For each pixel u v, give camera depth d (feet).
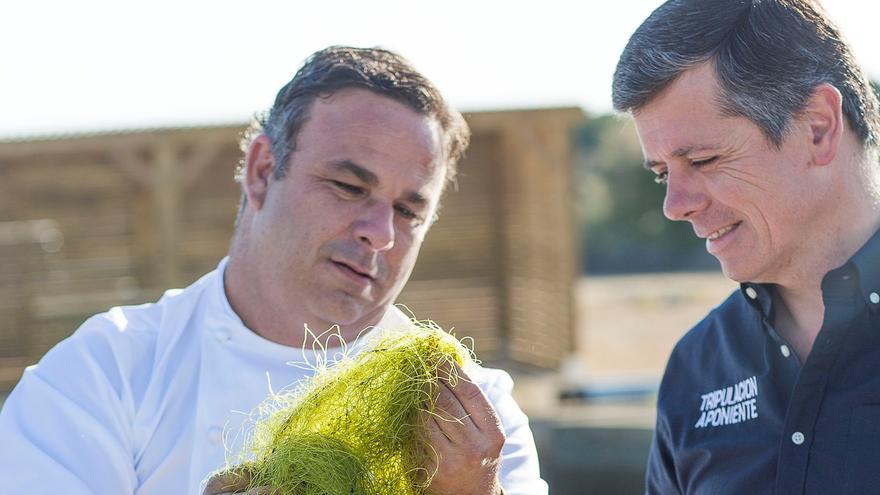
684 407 9.30
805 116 7.94
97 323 9.62
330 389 7.50
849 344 8.02
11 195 56.39
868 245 8.06
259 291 9.46
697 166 8.13
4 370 53.72
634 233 148.05
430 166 9.23
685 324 82.64
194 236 57.31
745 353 8.95
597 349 71.10
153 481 9.17
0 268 53.62
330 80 9.18
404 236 9.32
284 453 7.26
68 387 9.14
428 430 7.24
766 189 7.96
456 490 7.30
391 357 7.43
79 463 8.81
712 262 144.56
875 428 7.86
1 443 8.88
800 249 8.18
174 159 54.29
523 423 9.61
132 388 9.33
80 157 56.54
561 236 56.65
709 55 7.88
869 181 8.27
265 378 9.34
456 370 7.30
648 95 8.09
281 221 9.21
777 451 8.35
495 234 60.44
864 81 8.27
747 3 7.95
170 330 9.63
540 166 57.77
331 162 8.98
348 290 9.12
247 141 10.35
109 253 56.95
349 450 7.25
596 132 172.45
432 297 60.49
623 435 31.55
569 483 31.14
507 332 60.90
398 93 9.16
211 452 9.12
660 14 8.15
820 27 8.06
